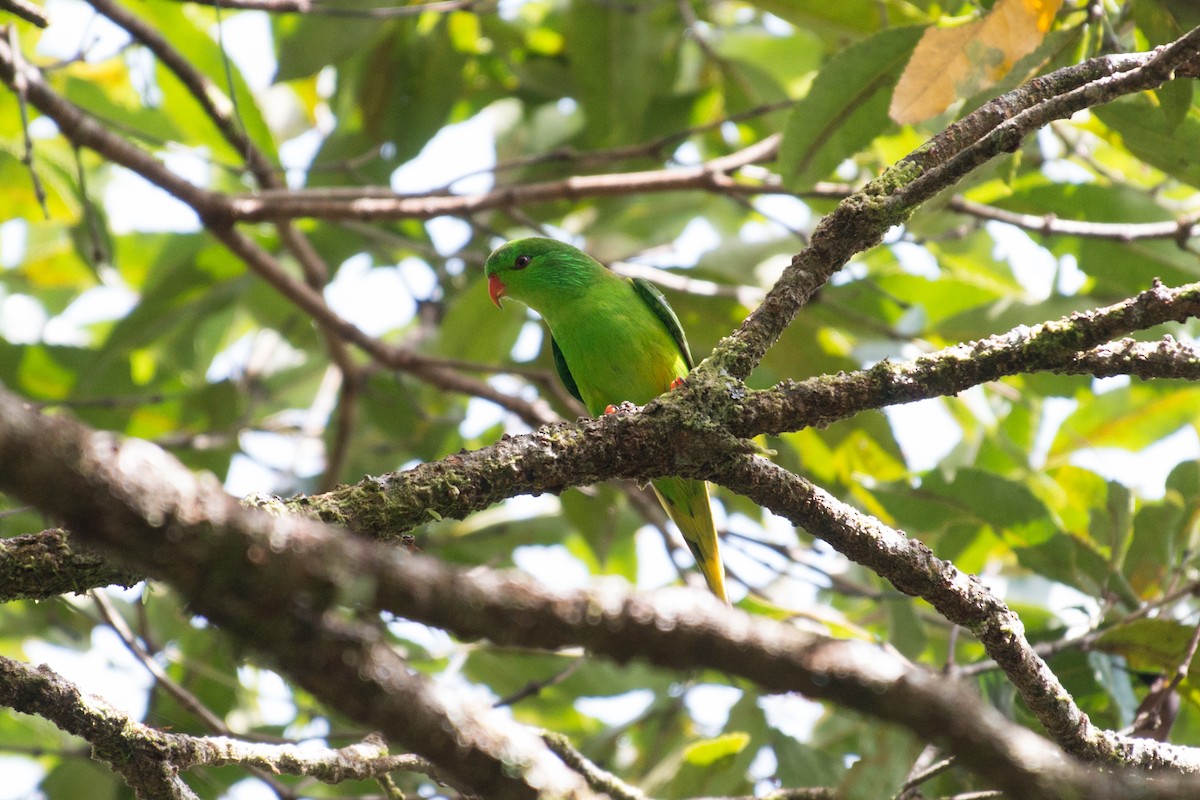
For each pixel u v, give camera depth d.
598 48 12.19
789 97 12.87
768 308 5.88
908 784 6.71
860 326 11.38
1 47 9.64
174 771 5.75
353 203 11.11
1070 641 8.29
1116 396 12.46
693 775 8.48
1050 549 9.07
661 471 5.58
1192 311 5.33
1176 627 7.90
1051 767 3.11
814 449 11.56
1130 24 8.02
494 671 12.00
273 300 13.88
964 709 3.10
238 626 3.02
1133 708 8.11
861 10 10.22
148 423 12.77
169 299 12.44
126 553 2.94
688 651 3.12
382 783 6.55
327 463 13.61
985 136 5.68
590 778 6.88
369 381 13.55
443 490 5.15
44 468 2.82
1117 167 11.45
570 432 5.50
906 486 9.37
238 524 2.98
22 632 11.12
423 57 13.08
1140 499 10.41
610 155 11.30
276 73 11.09
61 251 14.84
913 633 9.38
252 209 10.77
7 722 11.19
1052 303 10.84
